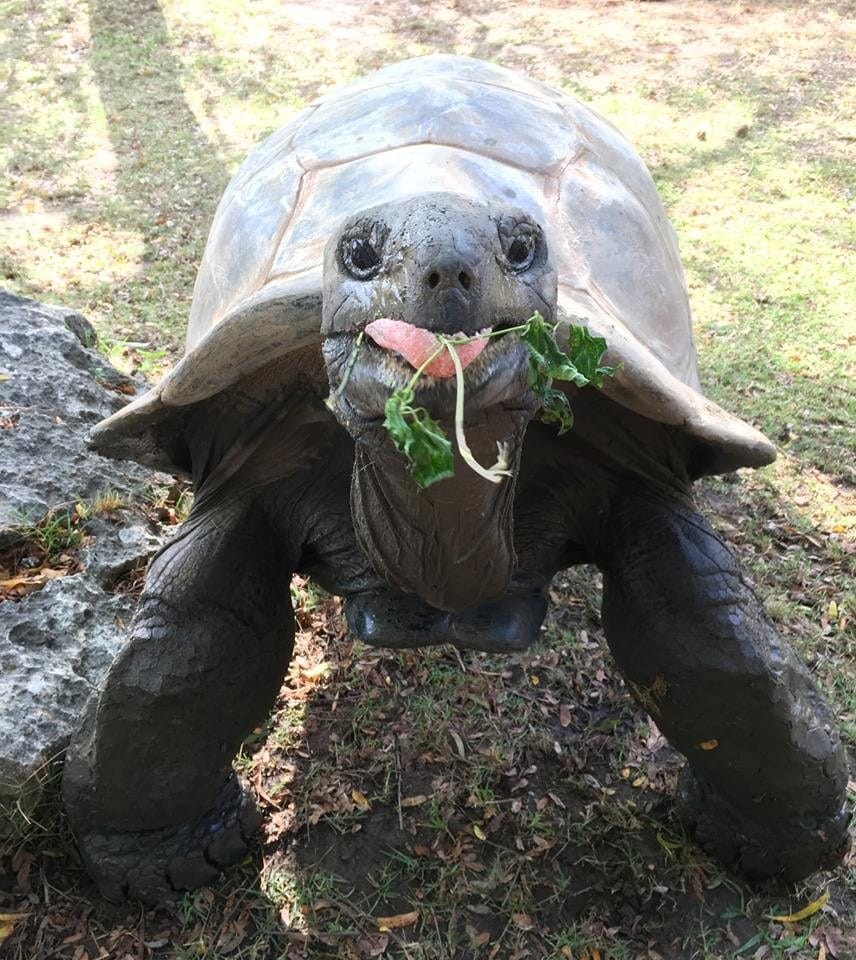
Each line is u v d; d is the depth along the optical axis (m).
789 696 1.98
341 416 1.28
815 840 2.25
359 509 1.59
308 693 2.89
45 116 6.98
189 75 7.84
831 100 7.51
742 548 3.44
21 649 2.46
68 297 4.72
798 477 3.79
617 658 2.03
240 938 2.29
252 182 2.20
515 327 1.17
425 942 2.29
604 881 2.43
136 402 2.00
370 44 8.67
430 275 1.07
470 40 8.80
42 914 2.30
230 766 2.26
